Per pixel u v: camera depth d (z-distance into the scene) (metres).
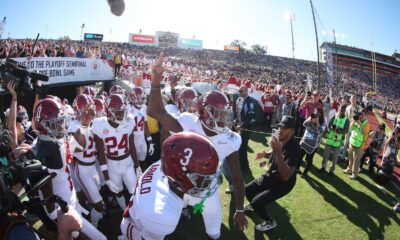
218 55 54.88
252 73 44.84
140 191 2.05
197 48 54.47
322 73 53.09
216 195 2.76
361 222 4.64
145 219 1.86
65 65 11.49
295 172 4.02
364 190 5.90
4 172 1.60
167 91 7.16
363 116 6.33
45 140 2.73
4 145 2.20
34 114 2.72
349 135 7.60
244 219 2.66
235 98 8.34
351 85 54.66
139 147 5.40
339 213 4.87
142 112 5.43
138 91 5.41
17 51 10.29
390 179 6.45
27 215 3.44
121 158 4.03
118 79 16.64
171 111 5.17
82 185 3.90
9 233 1.21
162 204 1.90
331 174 6.67
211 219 2.75
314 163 7.45
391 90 61.84
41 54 11.33
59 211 1.55
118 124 3.89
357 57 65.62
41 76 2.92
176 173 1.88
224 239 3.95
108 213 4.38
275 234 4.15
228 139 2.58
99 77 14.84
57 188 2.85
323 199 5.35
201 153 1.86
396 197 5.68
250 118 6.30
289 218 4.61
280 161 3.59
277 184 4.10
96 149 3.94
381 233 4.36
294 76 48.50
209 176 1.89
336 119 6.52
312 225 4.45
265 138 9.57
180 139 1.94
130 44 50.12
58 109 2.71
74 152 3.75
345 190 5.83
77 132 3.76
